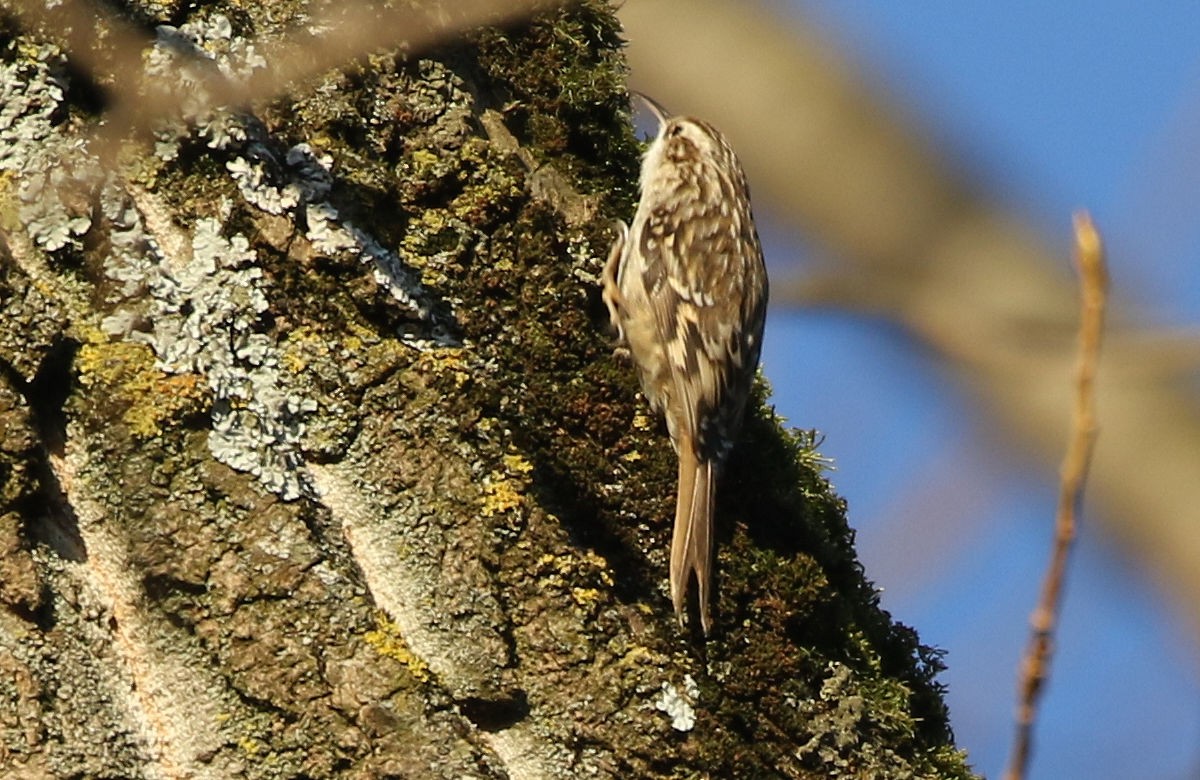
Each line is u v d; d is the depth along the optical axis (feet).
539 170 20.92
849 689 19.66
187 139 18.20
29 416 16.78
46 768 16.07
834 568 20.70
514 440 19.06
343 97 19.06
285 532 17.22
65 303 17.52
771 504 20.61
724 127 16.94
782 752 19.10
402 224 19.27
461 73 20.20
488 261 19.61
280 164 18.57
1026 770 11.94
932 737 20.83
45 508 16.92
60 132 17.92
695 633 19.07
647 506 19.79
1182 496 15.69
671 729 18.29
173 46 18.31
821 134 16.30
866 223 16.10
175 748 16.71
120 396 17.26
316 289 18.38
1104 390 15.72
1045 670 11.90
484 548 18.02
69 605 16.66
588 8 21.40
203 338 17.69
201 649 16.93
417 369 18.51
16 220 17.58
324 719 16.81
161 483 17.13
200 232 18.07
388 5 19.47
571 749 17.93
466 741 17.10
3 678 16.17
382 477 18.04
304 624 17.03
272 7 18.90
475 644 17.67
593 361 19.93
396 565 17.84
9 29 18.02
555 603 18.19
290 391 17.93
